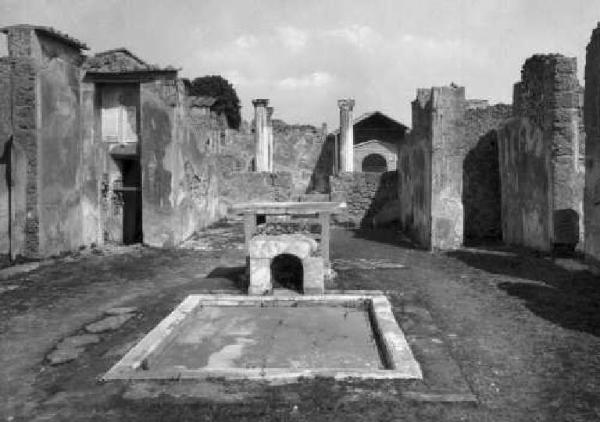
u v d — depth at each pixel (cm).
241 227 2075
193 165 1830
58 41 1379
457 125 1442
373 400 501
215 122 2323
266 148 3014
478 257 1286
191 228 1792
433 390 523
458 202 1445
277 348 679
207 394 515
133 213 1706
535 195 1352
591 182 1080
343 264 1256
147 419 472
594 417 472
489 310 824
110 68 1527
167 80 1549
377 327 735
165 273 1181
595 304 820
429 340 684
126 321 802
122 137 1608
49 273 1175
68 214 1430
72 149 1448
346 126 2911
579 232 1233
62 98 1399
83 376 583
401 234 1923
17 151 1284
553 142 1238
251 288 932
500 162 1650
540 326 732
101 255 1425
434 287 990
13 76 1280
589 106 1092
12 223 1287
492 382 552
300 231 1073
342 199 2264
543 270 1080
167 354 661
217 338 723
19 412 507
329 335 730
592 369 577
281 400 500
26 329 777
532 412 483
